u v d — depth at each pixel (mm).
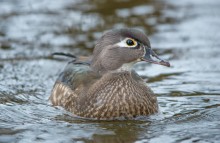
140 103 14055
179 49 19234
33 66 17859
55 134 12969
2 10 22594
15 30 20703
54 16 22125
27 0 23844
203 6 23422
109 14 22406
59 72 17453
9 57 18516
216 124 13609
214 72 17453
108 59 14352
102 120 13992
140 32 14289
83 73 14914
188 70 17672
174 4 23672
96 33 20578
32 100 15453
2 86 16297
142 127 13453
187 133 13023
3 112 14398
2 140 12586
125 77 14156
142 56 14195
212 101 15273
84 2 23750
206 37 20219
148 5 23469
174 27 21156
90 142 12508
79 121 13914
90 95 14156
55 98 15188
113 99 13977
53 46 19422
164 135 12930
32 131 13148
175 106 14953
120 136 12875
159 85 16516
